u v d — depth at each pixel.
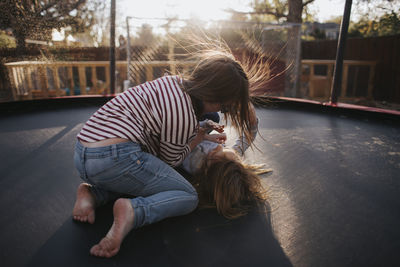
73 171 1.51
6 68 3.40
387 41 5.18
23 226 1.04
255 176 1.28
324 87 5.84
